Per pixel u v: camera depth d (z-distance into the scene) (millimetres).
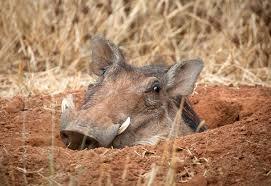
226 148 10898
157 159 10523
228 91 16344
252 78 17922
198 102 15820
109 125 11352
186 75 13523
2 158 10320
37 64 18469
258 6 19500
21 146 11062
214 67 18547
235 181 9953
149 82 12531
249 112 14930
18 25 19000
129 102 12133
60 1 19422
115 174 9977
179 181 9961
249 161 10500
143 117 12281
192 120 13930
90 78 17672
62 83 16984
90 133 11070
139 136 12195
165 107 12820
